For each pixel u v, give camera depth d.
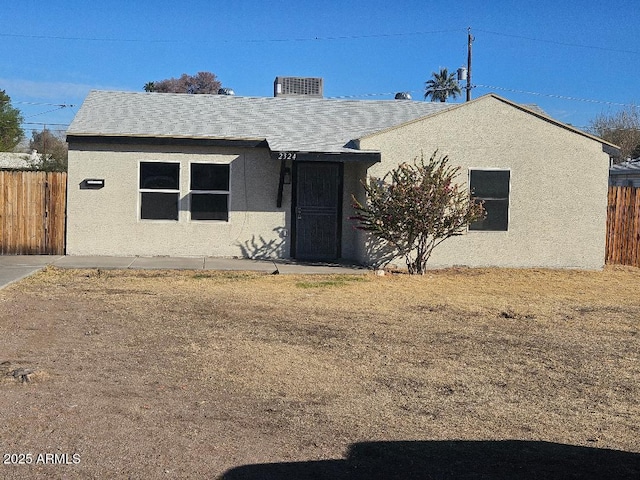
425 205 15.34
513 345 9.07
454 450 5.51
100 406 6.18
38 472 4.83
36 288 12.38
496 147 16.92
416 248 16.17
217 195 17.27
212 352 8.19
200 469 4.98
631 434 6.00
